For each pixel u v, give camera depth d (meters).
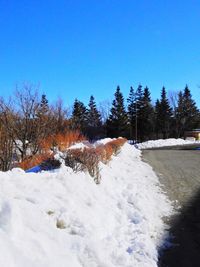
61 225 5.45
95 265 4.81
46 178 7.05
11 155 11.84
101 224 6.35
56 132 18.80
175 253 6.30
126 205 8.59
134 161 19.94
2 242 3.99
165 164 19.22
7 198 4.96
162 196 10.91
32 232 4.67
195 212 9.10
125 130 64.62
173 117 69.88
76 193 7.05
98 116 73.50
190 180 13.84
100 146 14.58
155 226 7.75
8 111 14.44
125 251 5.84
